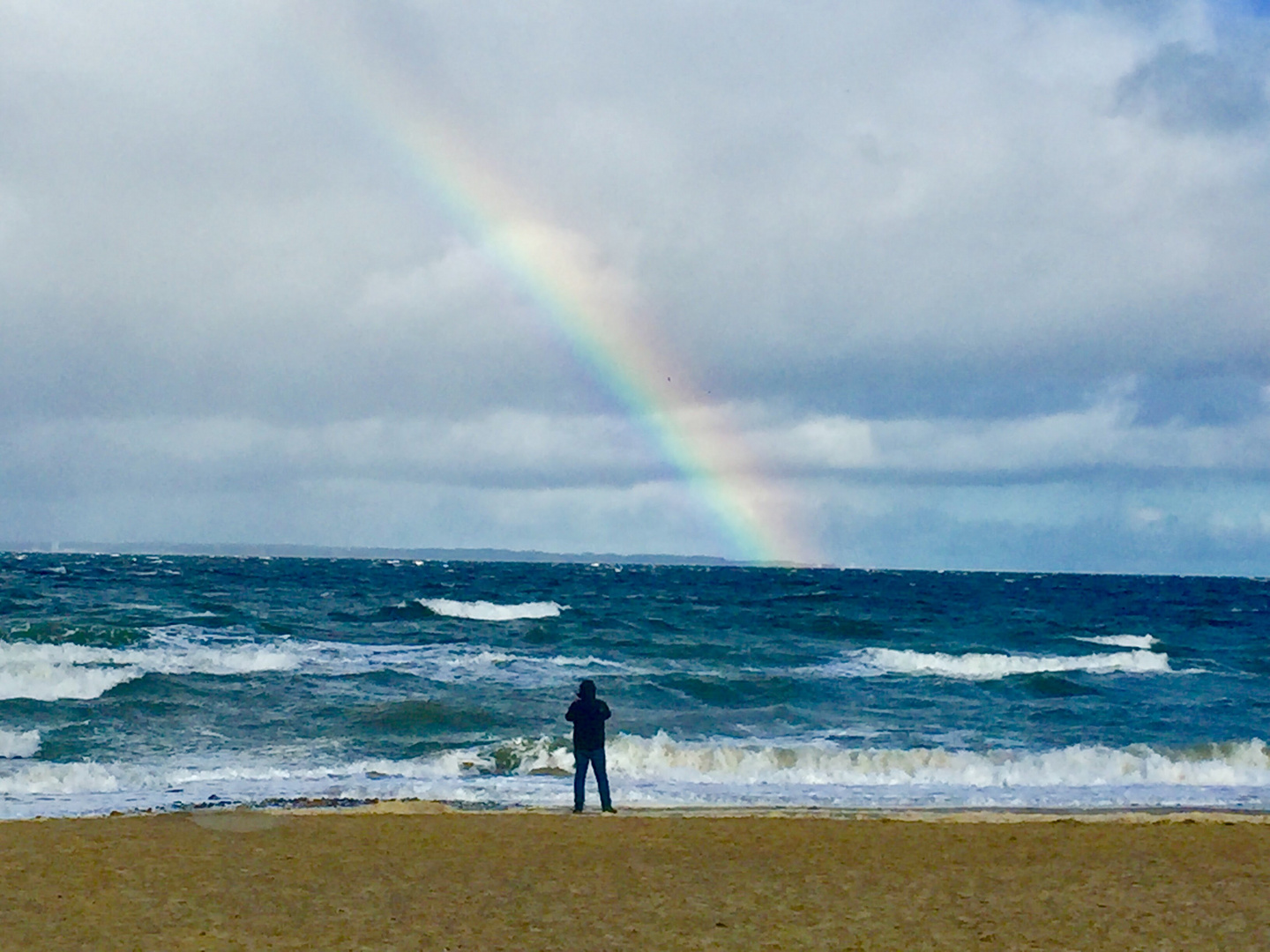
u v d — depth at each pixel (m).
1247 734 26.92
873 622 58.50
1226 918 10.19
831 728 26.52
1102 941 9.34
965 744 24.86
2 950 8.79
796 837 14.48
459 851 13.27
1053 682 35.09
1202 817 17.16
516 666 37.06
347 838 14.00
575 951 8.95
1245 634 65.50
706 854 13.23
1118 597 122.19
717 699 30.73
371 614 60.22
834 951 9.00
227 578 101.75
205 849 13.18
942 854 13.38
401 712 25.53
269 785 19.05
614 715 27.41
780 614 71.19
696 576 182.62
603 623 58.03
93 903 10.45
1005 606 90.75
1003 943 9.25
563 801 18.09
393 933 9.47
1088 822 16.09
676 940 9.31
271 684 30.20
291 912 10.18
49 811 16.77
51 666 29.58
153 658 34.31
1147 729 27.53
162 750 21.75
